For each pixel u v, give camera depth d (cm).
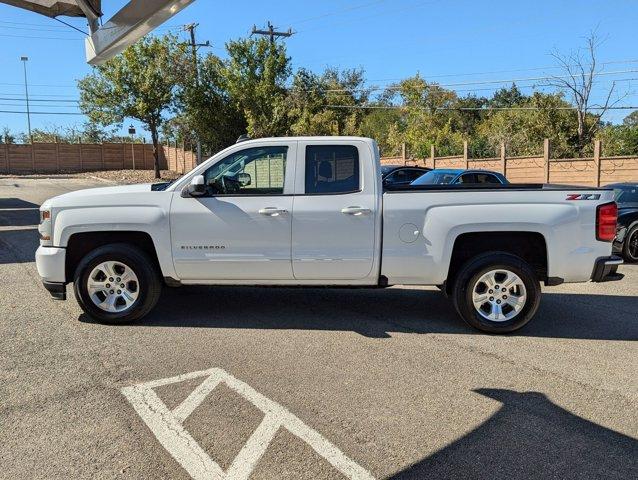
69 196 590
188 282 590
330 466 328
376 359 501
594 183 2031
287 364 486
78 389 428
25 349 514
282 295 736
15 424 372
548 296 768
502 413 399
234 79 3681
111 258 579
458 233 566
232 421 380
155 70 3606
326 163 580
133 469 322
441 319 635
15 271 862
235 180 587
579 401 421
